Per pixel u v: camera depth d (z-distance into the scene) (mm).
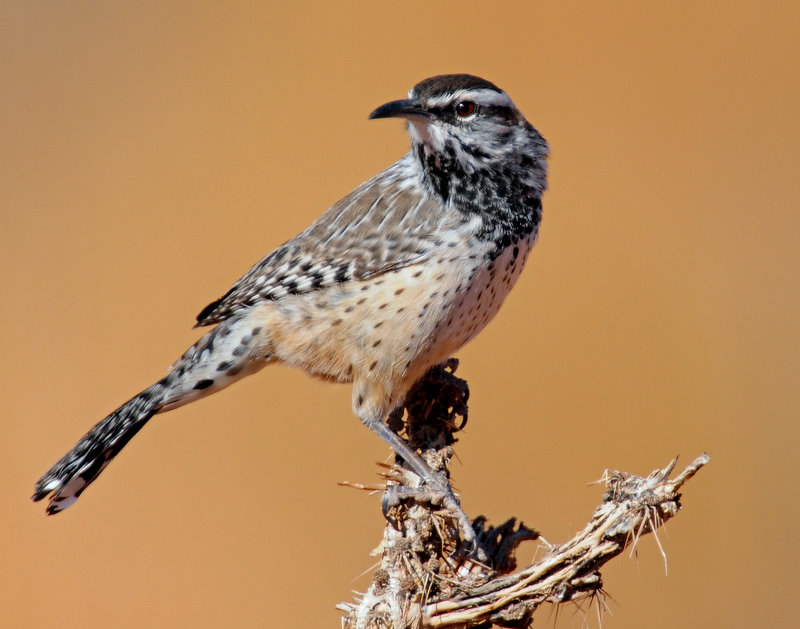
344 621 4332
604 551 3822
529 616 4000
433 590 4223
